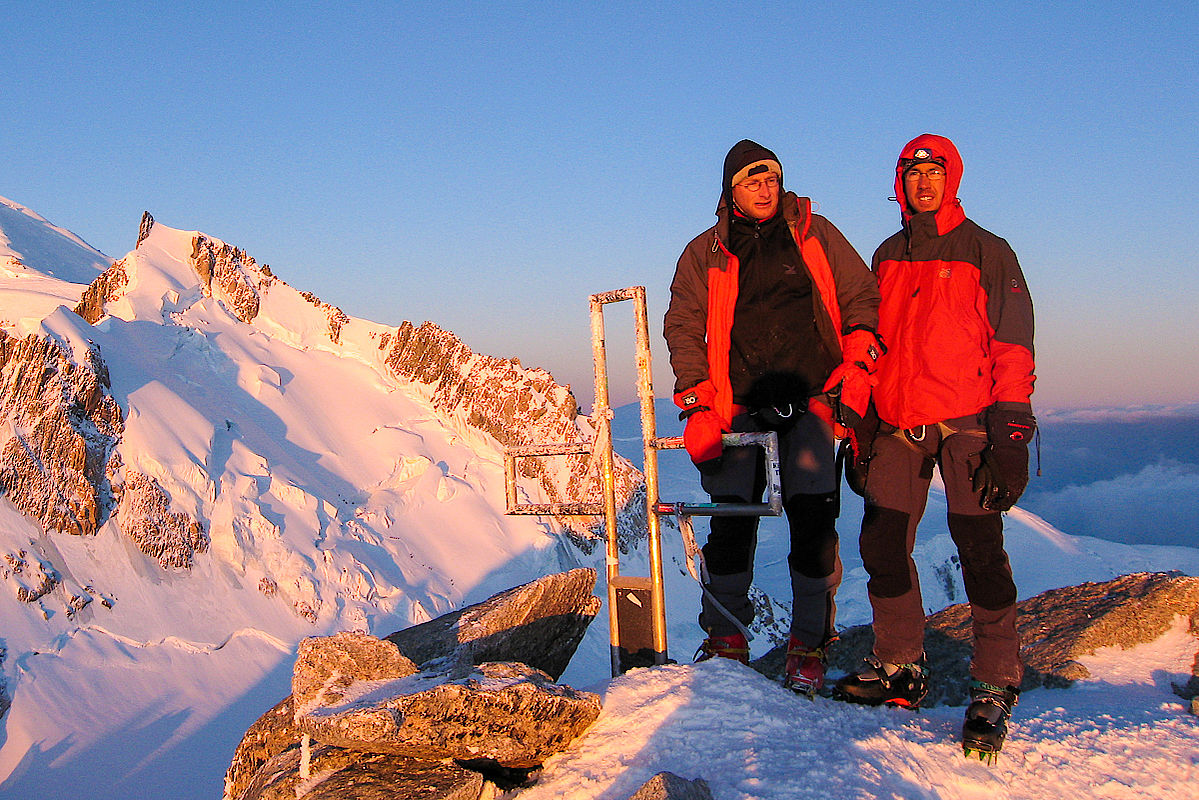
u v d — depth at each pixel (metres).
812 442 3.82
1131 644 4.89
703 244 4.02
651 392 4.13
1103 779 3.10
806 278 3.80
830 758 2.97
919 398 3.56
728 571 4.00
